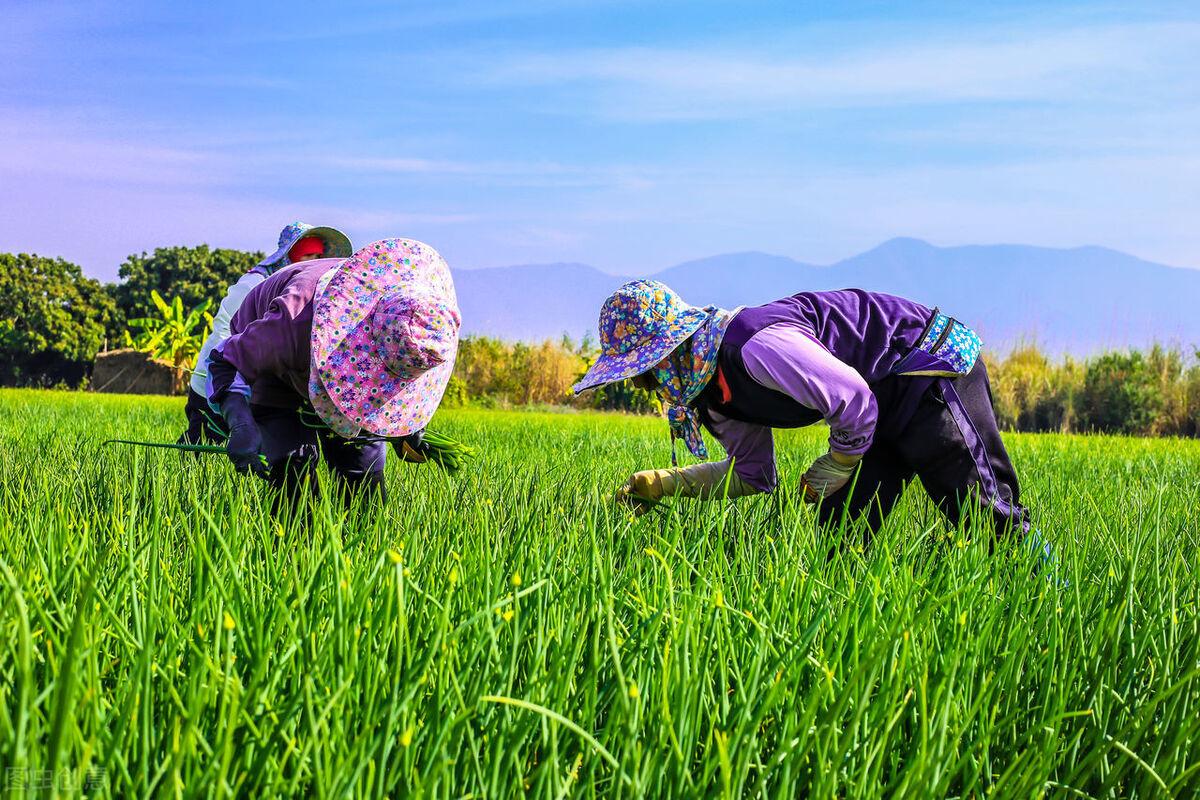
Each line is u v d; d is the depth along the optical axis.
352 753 1.88
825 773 2.17
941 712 2.21
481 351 29.25
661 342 4.19
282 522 4.23
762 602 2.99
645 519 4.57
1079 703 2.68
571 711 2.30
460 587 2.82
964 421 4.21
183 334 19.64
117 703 2.09
